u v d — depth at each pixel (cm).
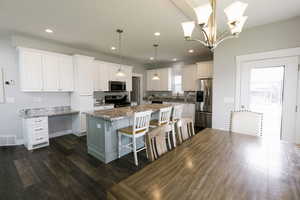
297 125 258
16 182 200
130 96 652
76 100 397
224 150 140
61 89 374
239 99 312
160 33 313
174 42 375
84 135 403
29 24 269
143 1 200
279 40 263
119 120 277
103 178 209
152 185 89
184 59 589
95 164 248
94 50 451
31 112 350
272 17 247
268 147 146
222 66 328
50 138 381
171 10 222
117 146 273
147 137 132
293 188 86
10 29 291
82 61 398
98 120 264
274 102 277
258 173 101
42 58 341
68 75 387
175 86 637
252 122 205
